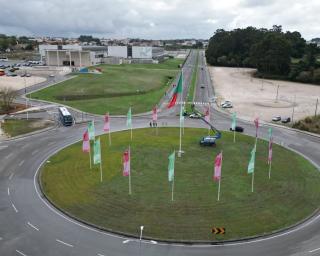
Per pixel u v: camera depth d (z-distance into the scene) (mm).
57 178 61594
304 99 143250
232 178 62250
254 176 63312
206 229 46750
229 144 81188
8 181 60781
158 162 68938
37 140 82875
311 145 83250
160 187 58312
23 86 154875
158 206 52281
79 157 71438
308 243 44406
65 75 191250
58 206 51969
